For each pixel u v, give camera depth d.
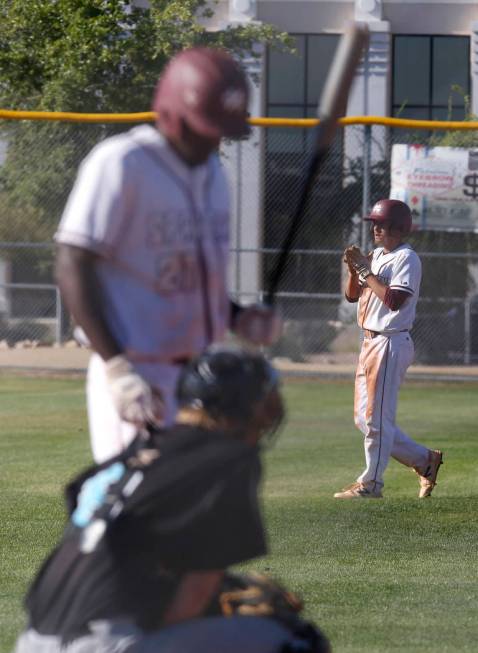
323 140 10.62
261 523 8.89
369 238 46.91
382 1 78.06
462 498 25.95
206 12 62.94
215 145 10.66
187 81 10.24
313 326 54.44
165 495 8.72
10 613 16.06
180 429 9.24
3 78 58.72
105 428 11.01
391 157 48.25
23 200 49.47
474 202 46.75
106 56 56.72
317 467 30.12
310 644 9.22
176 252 10.66
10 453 31.80
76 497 9.55
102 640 8.77
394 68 79.00
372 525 22.92
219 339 11.27
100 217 10.34
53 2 58.53
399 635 15.35
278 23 78.06
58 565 9.12
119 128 48.00
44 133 48.41
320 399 44.53
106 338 10.33
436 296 54.56
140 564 8.80
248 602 9.59
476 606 16.92
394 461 31.80
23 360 52.41
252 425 9.30
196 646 8.83
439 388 48.84
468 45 78.94
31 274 56.50
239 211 53.88
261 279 54.22
